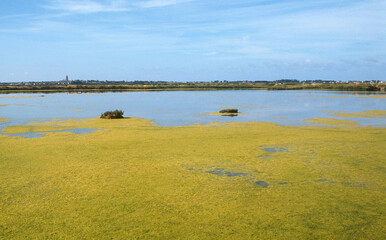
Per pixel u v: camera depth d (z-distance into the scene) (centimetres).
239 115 2797
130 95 6706
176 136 1709
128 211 804
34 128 2031
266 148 1428
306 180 1014
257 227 724
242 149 1408
